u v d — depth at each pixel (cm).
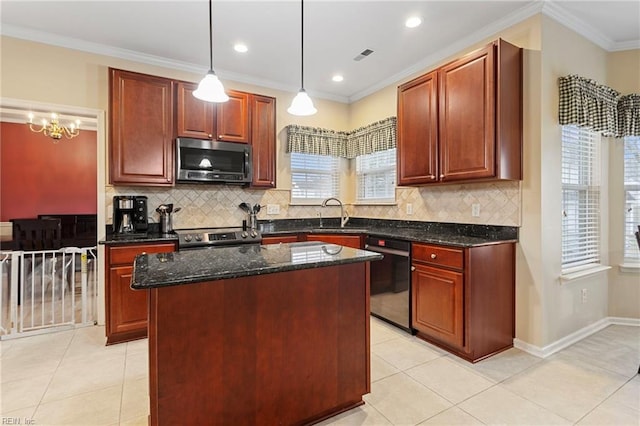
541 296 246
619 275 308
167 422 136
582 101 256
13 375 219
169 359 136
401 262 291
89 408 184
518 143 253
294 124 414
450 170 273
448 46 311
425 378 215
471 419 174
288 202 416
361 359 184
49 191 589
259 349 155
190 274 138
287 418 163
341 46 311
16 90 283
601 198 304
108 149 304
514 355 247
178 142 314
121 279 269
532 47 251
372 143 407
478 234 289
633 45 296
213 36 293
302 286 166
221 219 374
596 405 185
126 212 315
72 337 283
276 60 341
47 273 441
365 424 170
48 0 240
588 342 270
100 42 304
